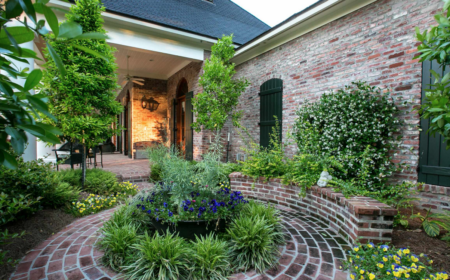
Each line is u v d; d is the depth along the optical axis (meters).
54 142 0.83
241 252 2.21
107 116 4.52
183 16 7.83
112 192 4.50
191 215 2.45
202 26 7.69
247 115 6.94
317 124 4.35
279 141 5.71
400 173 3.53
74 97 3.94
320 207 3.35
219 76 5.79
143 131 9.95
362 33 4.06
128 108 11.15
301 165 3.87
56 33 0.63
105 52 4.23
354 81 4.18
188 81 8.27
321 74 4.77
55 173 4.21
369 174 3.56
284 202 4.03
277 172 4.32
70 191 3.66
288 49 5.55
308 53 5.05
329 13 4.53
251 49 6.41
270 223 2.67
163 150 4.94
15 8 0.62
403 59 3.53
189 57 6.93
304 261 2.23
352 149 3.81
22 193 2.83
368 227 2.43
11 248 2.33
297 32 5.23
